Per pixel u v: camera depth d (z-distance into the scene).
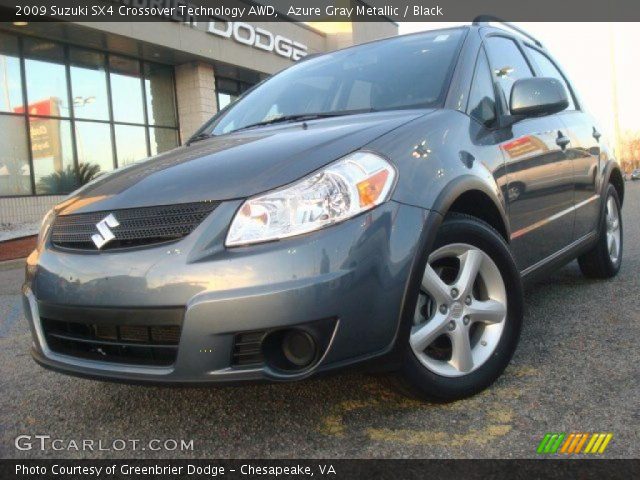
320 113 2.99
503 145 2.73
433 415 2.21
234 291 1.87
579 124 3.83
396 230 2.02
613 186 4.36
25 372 3.12
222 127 3.35
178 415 2.40
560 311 3.49
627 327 3.06
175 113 15.60
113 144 14.16
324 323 1.89
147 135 14.93
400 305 2.01
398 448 2.00
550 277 4.51
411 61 3.05
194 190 2.06
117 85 14.21
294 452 2.03
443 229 2.25
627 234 6.62
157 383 1.97
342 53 3.54
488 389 2.41
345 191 1.97
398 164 2.13
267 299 1.85
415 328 2.21
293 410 2.36
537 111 2.88
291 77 3.54
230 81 16.95
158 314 1.94
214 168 2.17
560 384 2.40
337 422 2.22
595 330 3.06
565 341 2.92
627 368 2.50
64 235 2.25
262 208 1.94
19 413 2.54
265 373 1.90
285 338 1.95
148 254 1.98
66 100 13.18
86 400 2.64
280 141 2.35
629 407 2.14
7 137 12.22
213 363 1.90
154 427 2.31
